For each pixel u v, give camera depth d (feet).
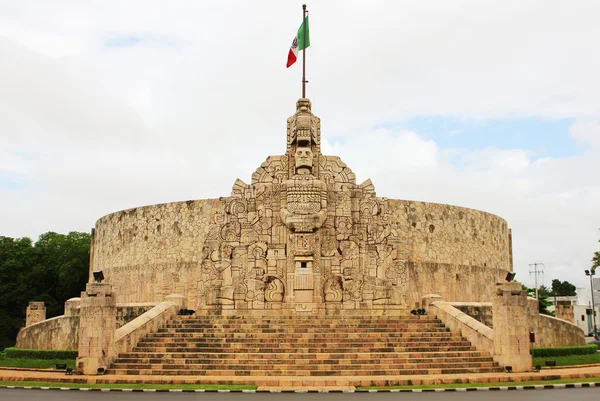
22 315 188.96
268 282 105.81
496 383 69.87
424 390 64.90
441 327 91.97
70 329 111.45
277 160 115.55
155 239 143.84
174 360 78.74
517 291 80.18
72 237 200.95
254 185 112.57
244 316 96.58
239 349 81.41
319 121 119.55
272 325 90.53
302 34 122.83
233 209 111.14
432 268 141.90
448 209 148.15
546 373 77.56
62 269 184.55
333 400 57.00
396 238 112.47
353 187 114.52
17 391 65.31
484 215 156.15
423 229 143.33
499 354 79.66
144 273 143.43
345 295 105.29
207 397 59.77
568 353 102.99
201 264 108.68
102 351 77.56
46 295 188.65
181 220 141.59
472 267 149.18
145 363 78.69
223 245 109.40
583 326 267.39
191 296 136.46
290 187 108.99
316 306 103.71
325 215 109.09
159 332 88.84
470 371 77.36
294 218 107.45
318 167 115.03
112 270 152.25
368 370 74.79
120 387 67.31
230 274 107.34
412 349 82.17
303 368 75.82
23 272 188.65
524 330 79.66
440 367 77.66
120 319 109.91
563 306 134.31
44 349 109.40
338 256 107.86
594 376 76.43
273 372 74.54
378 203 114.11
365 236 111.86
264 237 109.70
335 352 81.00
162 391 65.00
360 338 86.07
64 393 63.52
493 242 157.48
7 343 183.21
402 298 105.91
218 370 75.36
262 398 58.85
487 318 106.63
